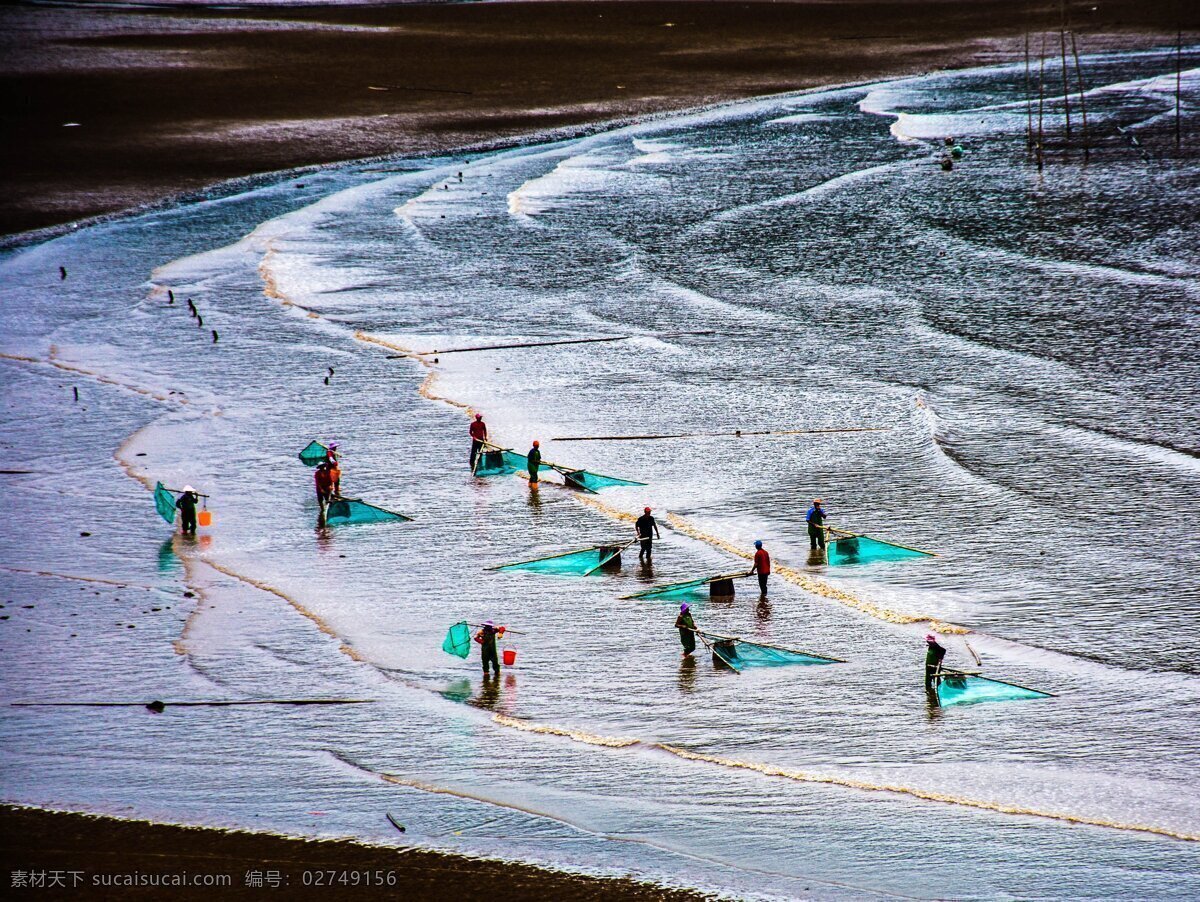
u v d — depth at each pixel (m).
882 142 169.25
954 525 63.75
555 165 164.62
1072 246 116.38
